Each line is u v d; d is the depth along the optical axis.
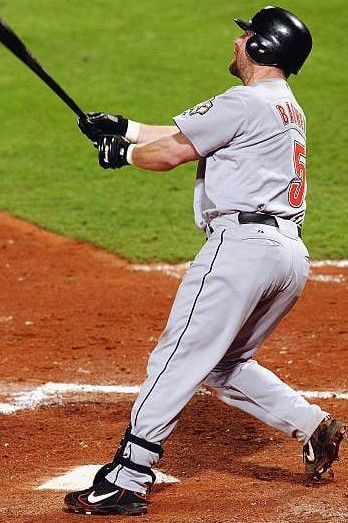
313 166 53.69
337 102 62.72
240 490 19.59
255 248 18.52
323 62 69.06
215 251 18.64
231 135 18.62
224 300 18.50
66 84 67.50
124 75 68.69
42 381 27.94
